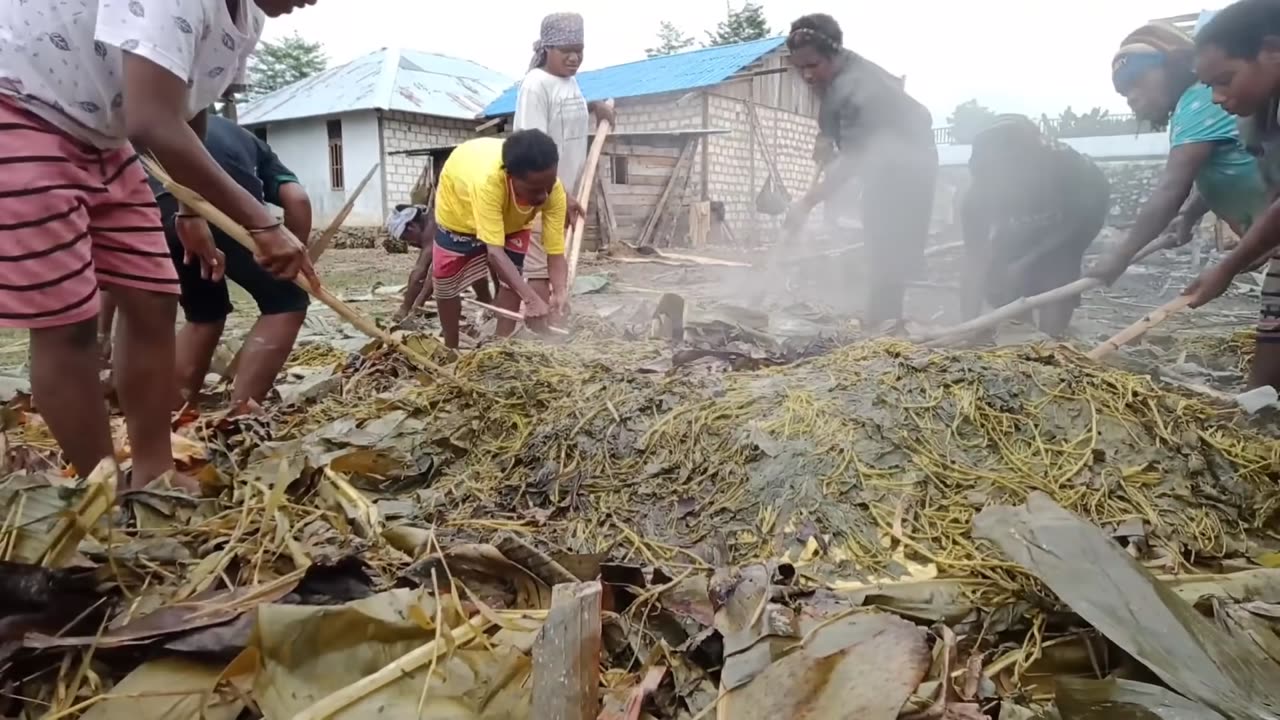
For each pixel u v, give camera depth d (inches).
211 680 58.7
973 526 71.6
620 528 86.0
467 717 54.9
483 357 125.6
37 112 73.9
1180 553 78.7
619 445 97.8
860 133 182.1
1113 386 96.6
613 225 522.0
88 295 77.9
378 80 848.9
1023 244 174.7
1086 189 170.7
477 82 948.0
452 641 59.5
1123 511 82.0
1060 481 84.9
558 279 180.2
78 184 76.7
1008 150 174.1
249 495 83.8
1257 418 101.9
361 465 100.4
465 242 167.3
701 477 90.8
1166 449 89.2
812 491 84.4
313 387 135.9
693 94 663.1
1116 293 274.8
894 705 51.8
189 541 77.3
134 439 88.9
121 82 76.2
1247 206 139.1
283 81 1680.6
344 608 59.9
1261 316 128.2
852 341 151.0
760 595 63.7
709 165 671.1
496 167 159.8
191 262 124.6
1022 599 69.7
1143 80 145.4
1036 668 64.0
